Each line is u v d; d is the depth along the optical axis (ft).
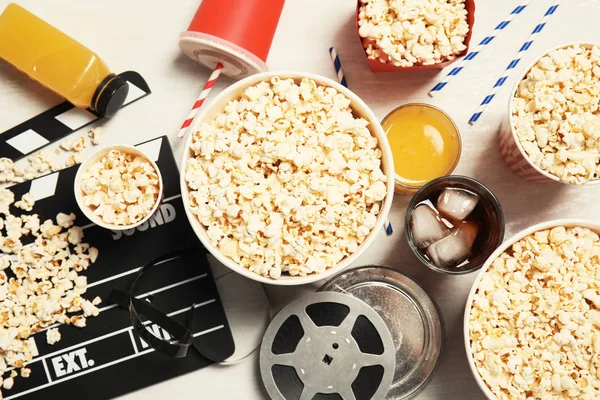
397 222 2.48
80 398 2.42
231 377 2.44
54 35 2.37
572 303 2.10
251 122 2.12
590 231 2.13
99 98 2.36
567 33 2.48
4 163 2.45
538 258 2.11
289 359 2.35
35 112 2.49
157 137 2.46
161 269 2.44
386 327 2.32
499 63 2.48
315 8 2.49
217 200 2.10
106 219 2.30
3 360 2.43
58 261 2.45
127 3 2.49
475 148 2.48
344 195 2.15
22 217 2.44
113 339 2.43
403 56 2.27
